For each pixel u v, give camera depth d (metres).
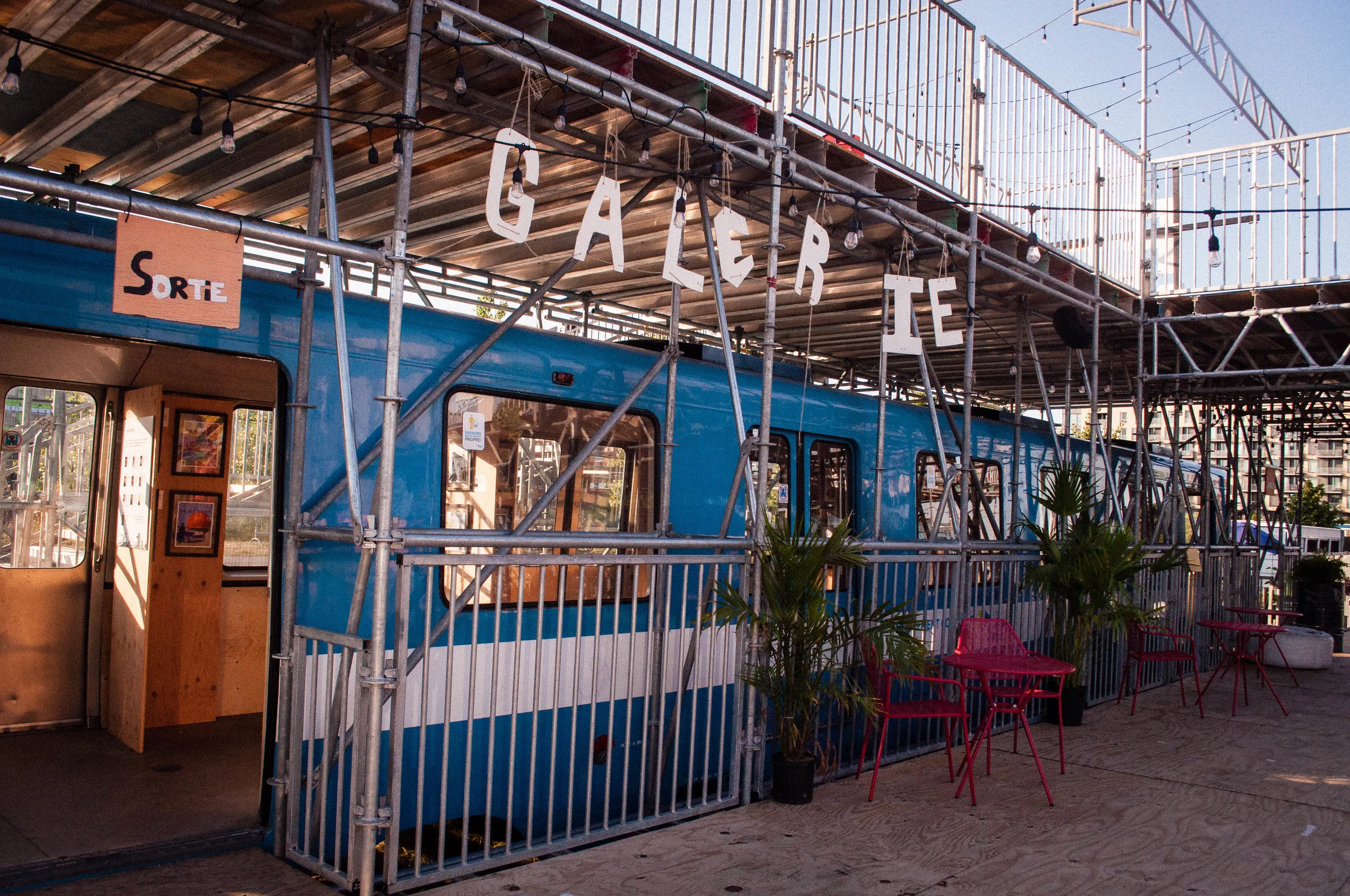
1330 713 9.18
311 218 4.62
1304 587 14.67
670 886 4.44
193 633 6.75
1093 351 9.40
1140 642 9.35
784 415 7.23
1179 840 5.36
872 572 7.69
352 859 4.10
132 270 3.76
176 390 6.62
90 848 4.36
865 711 6.09
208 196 6.24
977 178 7.74
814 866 4.76
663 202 6.46
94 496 6.52
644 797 5.75
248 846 4.60
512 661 5.18
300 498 4.53
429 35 4.23
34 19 4.20
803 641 5.54
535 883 4.41
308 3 4.20
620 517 6.07
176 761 5.80
